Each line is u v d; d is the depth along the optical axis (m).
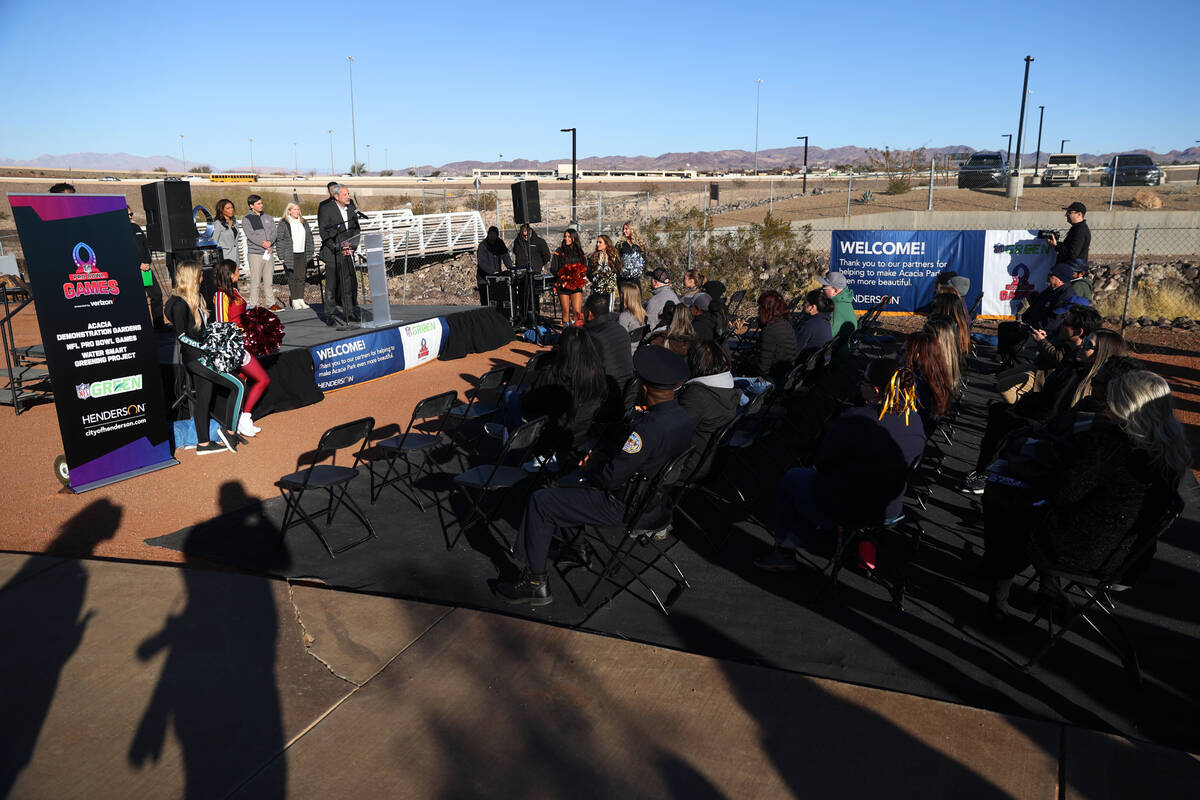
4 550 4.96
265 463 6.71
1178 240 24.39
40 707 3.37
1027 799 2.85
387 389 9.60
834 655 3.82
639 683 3.57
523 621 4.10
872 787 2.91
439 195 59.69
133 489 6.05
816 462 4.35
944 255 13.95
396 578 4.62
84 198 5.82
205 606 4.23
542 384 5.44
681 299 9.38
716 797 2.87
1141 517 3.39
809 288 17.23
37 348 8.38
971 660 3.79
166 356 7.96
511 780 2.96
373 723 3.29
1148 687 3.56
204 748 3.13
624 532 4.70
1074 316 5.54
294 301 12.95
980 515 5.59
